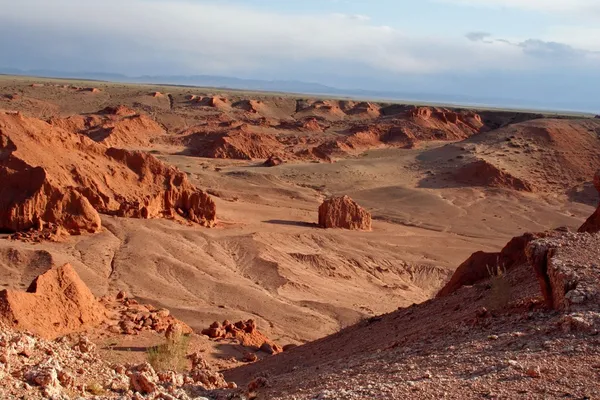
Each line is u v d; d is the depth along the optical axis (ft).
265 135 539.29
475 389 41.98
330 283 205.36
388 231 282.97
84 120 563.89
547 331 52.75
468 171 407.03
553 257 62.75
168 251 204.33
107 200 239.09
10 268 174.09
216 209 280.10
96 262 186.29
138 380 52.65
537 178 411.75
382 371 52.60
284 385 57.16
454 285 103.96
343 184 396.16
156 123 607.37
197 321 148.56
